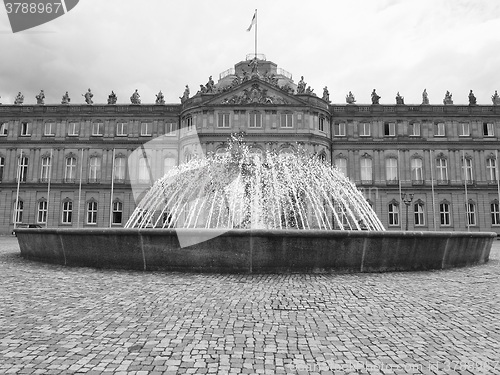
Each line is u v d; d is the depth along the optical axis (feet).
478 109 219.20
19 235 63.52
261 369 20.57
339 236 45.96
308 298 34.96
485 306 33.12
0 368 20.18
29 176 220.43
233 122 201.57
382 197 214.69
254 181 97.81
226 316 29.55
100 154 221.25
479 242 58.54
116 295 35.63
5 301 33.76
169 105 222.07
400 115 219.61
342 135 219.41
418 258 50.31
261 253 45.24
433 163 216.54
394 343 24.41
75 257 51.57
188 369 20.40
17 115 224.33
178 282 40.78
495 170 216.33
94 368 20.33
